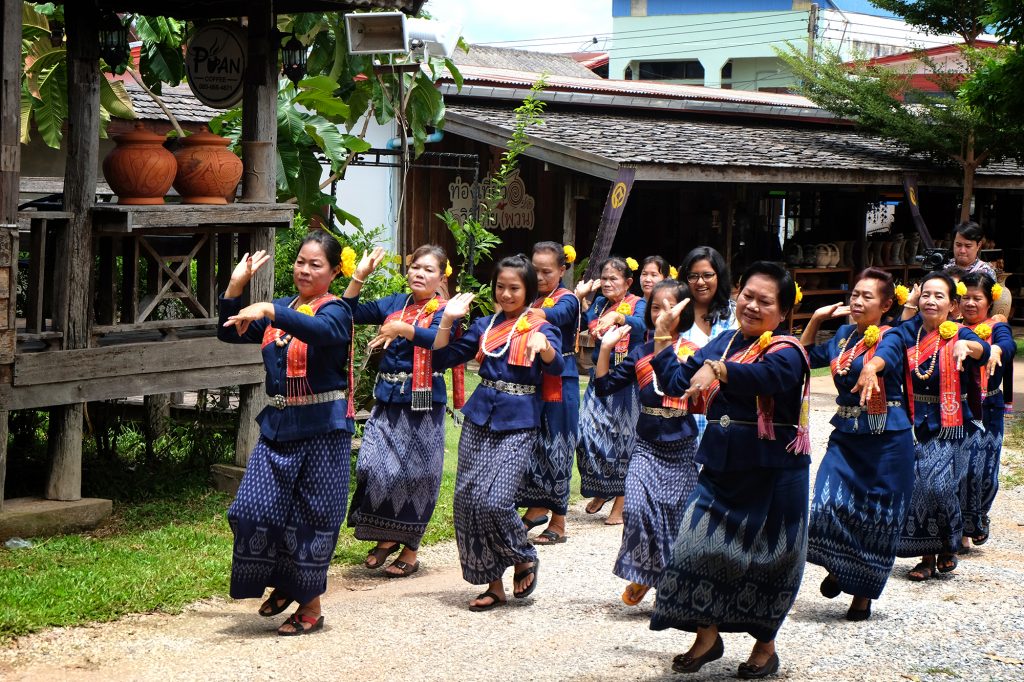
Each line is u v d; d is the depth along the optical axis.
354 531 7.18
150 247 7.34
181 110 14.16
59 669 4.71
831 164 17.64
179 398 10.23
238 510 5.17
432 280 6.41
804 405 4.44
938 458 6.37
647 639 5.24
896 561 7.00
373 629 5.38
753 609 4.54
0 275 6.41
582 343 14.64
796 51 21.69
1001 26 13.21
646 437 5.82
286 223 7.77
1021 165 21.09
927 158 20.69
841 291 20.19
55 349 6.83
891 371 5.61
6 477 7.84
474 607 5.74
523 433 5.77
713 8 37.19
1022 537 7.63
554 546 7.21
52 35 10.84
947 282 6.53
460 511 5.75
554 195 17.67
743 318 4.51
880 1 22.00
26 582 5.73
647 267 8.02
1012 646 5.09
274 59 7.83
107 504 7.04
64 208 6.87
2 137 6.34
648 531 5.65
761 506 4.49
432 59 12.96
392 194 16.22
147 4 8.06
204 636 5.24
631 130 16.72
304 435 5.21
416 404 6.36
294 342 5.21
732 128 19.75
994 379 7.05
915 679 4.62
